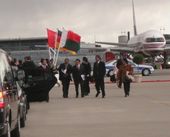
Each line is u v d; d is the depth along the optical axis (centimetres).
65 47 4356
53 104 2402
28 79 2423
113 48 7725
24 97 1647
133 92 3072
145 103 2344
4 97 1121
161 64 7444
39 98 2498
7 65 1293
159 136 1347
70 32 4316
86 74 2836
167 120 1700
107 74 5272
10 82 1256
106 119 1767
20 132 1480
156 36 7031
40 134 1438
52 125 1641
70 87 3797
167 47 7144
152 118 1764
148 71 5353
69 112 2031
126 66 2759
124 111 2016
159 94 2888
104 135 1386
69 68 2792
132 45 7600
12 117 1234
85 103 2419
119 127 1548
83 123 1672
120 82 3366
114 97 2744
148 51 7056
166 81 4234
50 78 2466
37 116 1912
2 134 1109
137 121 1688
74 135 1402
